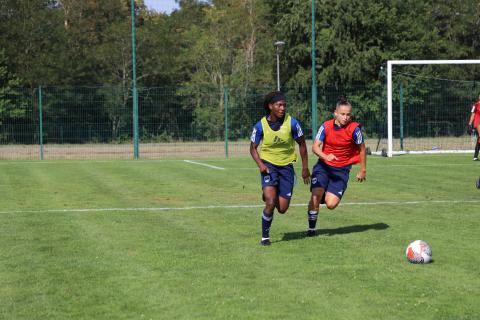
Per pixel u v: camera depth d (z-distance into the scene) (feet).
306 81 183.73
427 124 157.07
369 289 23.85
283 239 33.65
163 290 23.97
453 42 207.00
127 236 34.81
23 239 34.14
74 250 31.19
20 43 184.34
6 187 60.29
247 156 109.60
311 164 86.43
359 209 44.45
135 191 56.34
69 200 50.60
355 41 185.68
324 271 26.53
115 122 143.33
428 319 20.54
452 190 55.11
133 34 106.83
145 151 125.49
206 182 63.36
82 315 21.24
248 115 142.72
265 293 23.45
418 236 34.17
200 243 32.68
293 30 187.52
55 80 180.65
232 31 201.16
